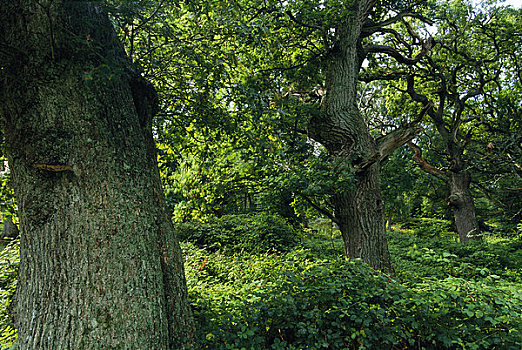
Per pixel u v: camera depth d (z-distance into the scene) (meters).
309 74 8.33
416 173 15.33
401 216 24.41
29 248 2.71
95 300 2.52
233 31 4.33
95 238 2.63
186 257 8.73
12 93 2.74
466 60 14.39
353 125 6.90
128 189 2.88
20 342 2.57
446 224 19.03
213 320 3.66
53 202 2.67
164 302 2.94
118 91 3.10
